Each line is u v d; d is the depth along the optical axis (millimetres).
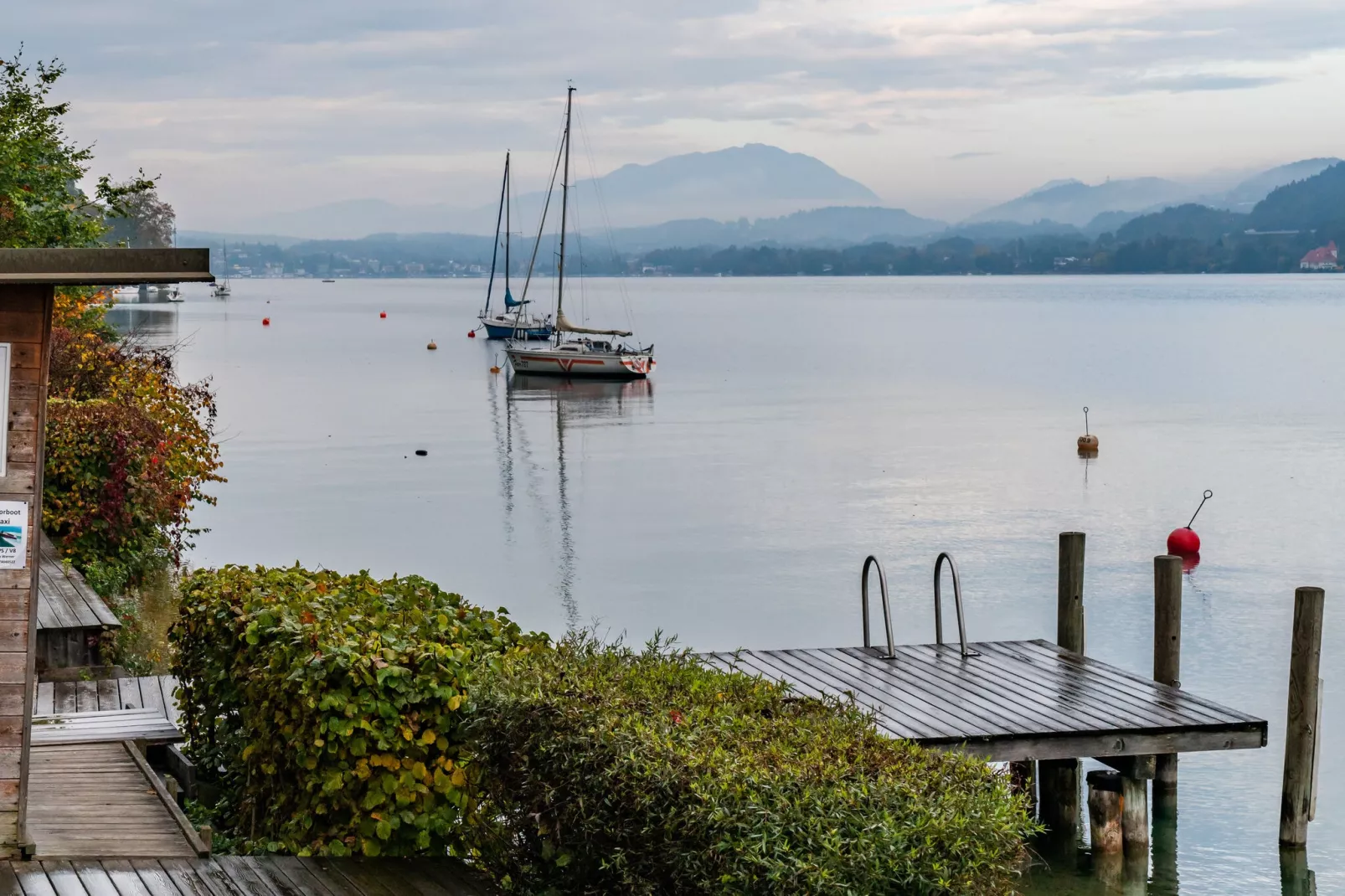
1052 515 28891
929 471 35906
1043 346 95062
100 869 6281
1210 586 21953
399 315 162000
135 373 21125
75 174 22125
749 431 45562
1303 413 49781
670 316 160625
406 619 7523
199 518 27344
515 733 6285
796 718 6273
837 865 4945
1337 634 18656
